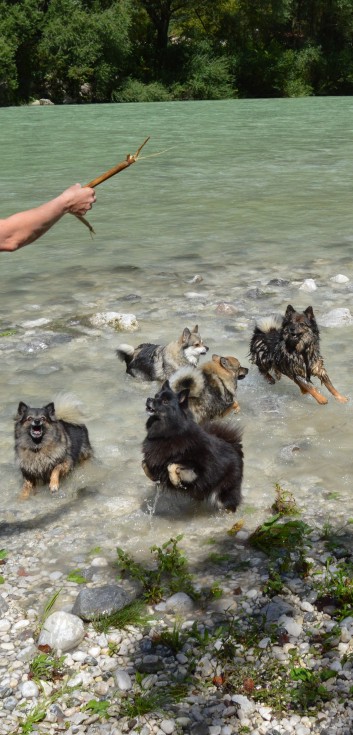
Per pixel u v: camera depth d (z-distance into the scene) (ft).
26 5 174.29
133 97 185.26
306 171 63.87
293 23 226.58
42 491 17.16
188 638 11.73
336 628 11.72
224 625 12.03
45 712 10.34
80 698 10.64
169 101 184.24
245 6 209.26
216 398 20.08
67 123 109.09
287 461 17.81
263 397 21.99
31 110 142.82
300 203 50.85
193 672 11.05
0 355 24.91
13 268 37.06
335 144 81.76
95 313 28.55
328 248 39.14
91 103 179.93
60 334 26.78
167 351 22.50
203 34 216.33
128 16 184.55
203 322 28.04
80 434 17.90
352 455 18.02
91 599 12.44
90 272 35.78
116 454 18.51
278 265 36.11
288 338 21.67
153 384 22.58
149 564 13.92
